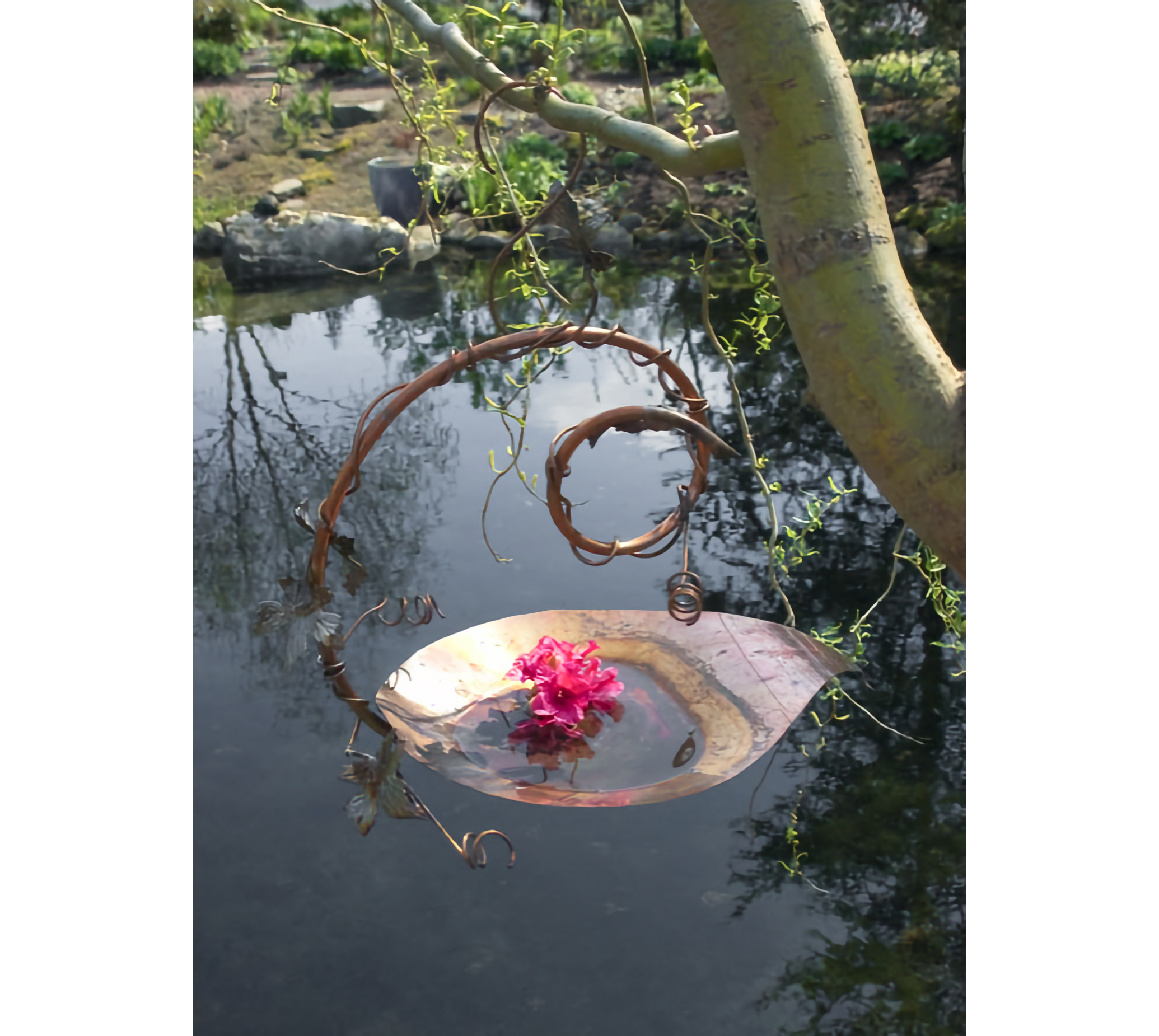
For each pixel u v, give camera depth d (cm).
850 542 135
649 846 87
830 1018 71
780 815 90
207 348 211
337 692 85
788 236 35
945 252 254
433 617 119
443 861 85
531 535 138
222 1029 69
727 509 144
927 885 82
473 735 92
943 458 35
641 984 74
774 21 33
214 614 120
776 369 190
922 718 102
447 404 182
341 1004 72
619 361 197
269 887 81
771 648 100
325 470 158
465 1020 71
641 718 94
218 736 98
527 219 90
